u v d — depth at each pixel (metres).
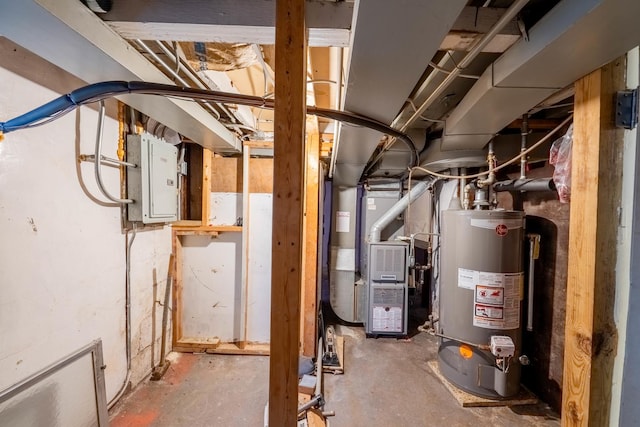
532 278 1.98
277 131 0.84
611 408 1.03
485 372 1.97
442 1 0.73
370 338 2.95
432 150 2.30
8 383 1.20
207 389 2.09
